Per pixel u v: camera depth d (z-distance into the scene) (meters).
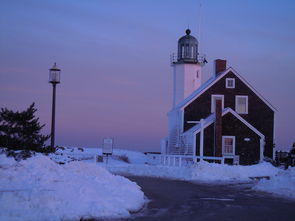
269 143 44.97
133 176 30.48
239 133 41.75
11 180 13.24
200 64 56.81
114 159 49.69
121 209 12.88
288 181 21.00
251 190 21.36
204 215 12.98
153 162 44.69
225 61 50.03
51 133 25.17
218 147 40.78
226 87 45.78
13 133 22.00
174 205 15.20
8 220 10.51
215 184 25.17
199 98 46.00
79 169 17.91
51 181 13.66
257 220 12.27
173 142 49.34
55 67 25.36
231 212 13.72
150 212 13.38
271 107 45.34
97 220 11.69
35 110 22.98
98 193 13.79
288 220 12.38
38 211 11.36
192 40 56.97
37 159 15.15
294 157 38.84
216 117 41.12
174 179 28.86
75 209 11.88
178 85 56.66
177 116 48.06
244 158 41.59
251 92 45.62
